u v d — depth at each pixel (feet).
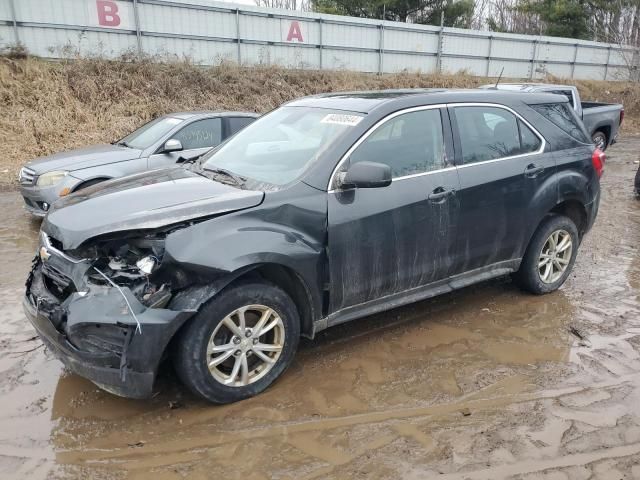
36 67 44.47
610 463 9.11
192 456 9.18
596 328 14.07
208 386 10.14
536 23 110.63
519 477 8.75
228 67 55.31
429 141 12.94
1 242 20.68
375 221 11.77
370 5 86.43
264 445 9.47
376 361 12.33
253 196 10.62
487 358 12.53
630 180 35.47
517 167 14.33
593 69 92.22
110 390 9.73
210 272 9.66
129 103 45.55
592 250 20.65
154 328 9.27
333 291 11.51
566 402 10.84
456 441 9.62
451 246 13.26
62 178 21.49
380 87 64.39
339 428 9.95
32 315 10.36
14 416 10.15
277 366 11.11
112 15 51.39
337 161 11.53
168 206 10.15
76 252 9.93
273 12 61.00
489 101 14.39
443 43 76.74
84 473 8.76
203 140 24.89
